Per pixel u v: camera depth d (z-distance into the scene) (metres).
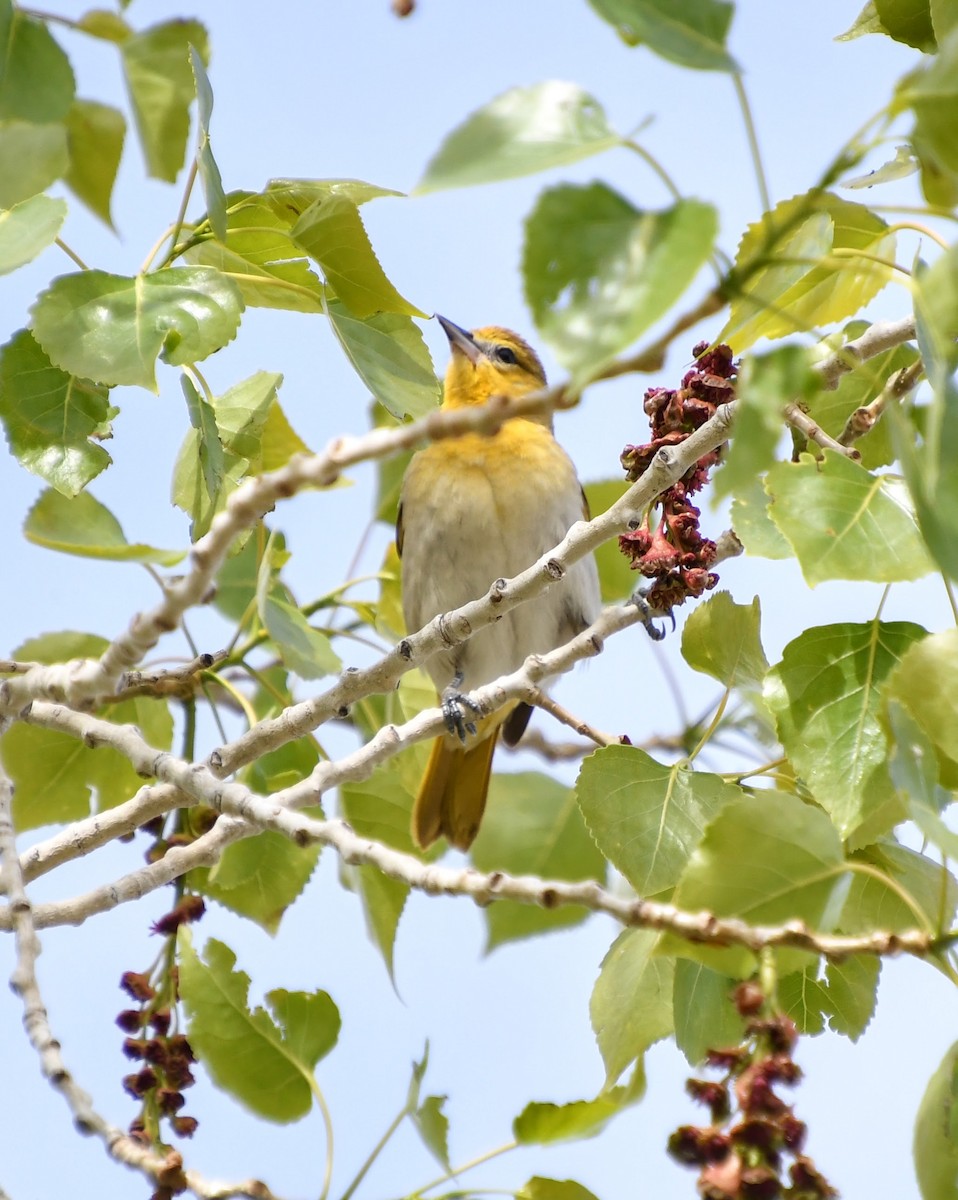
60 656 10.20
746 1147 4.91
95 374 7.67
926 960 5.28
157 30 8.99
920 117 4.43
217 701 11.39
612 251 4.22
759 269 4.53
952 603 6.60
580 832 10.96
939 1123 5.86
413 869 6.11
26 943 6.84
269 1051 8.02
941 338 4.84
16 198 9.34
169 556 7.66
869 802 7.04
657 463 8.02
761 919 5.50
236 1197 6.24
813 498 6.95
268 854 9.74
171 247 8.54
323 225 8.48
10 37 7.69
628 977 7.85
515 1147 7.48
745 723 9.95
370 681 8.75
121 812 8.45
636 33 4.48
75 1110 5.98
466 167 4.30
